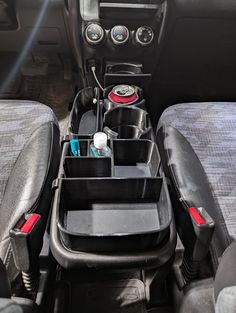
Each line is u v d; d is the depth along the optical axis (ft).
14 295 2.23
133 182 2.18
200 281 2.21
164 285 2.83
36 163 2.57
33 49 4.97
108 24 3.55
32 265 2.09
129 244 1.91
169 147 2.82
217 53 4.27
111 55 3.71
